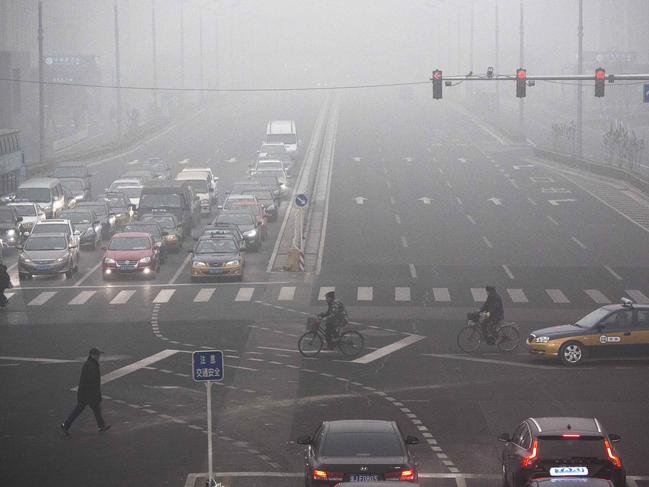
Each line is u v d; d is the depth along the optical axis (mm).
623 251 69250
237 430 31766
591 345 41094
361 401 35344
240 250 63469
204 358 26250
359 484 20547
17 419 33438
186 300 55406
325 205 91562
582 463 22531
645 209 87625
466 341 44062
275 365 41031
